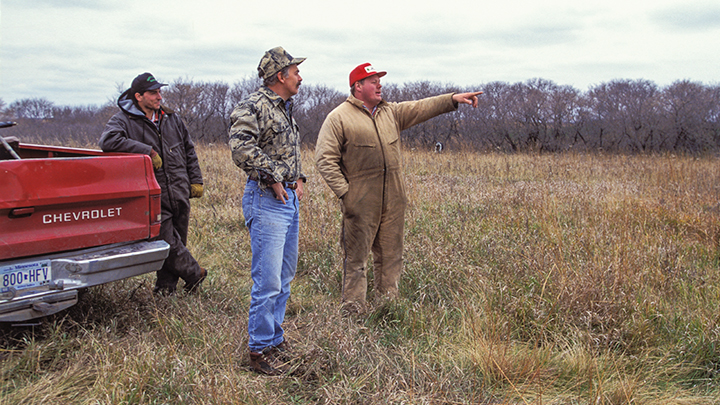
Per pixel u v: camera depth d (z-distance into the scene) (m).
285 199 2.88
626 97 20.09
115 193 3.17
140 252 3.23
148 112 3.92
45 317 3.26
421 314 3.53
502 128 18.50
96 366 2.81
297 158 3.03
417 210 6.44
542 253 4.34
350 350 3.03
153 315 3.56
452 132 18.62
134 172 3.29
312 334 3.23
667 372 3.00
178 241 3.99
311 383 2.89
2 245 2.74
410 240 5.14
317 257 4.79
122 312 3.54
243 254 5.18
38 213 2.87
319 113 20.58
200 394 2.55
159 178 3.92
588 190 7.76
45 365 2.92
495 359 3.00
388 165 3.73
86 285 3.04
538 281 3.97
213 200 7.49
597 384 2.85
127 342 3.12
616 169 11.23
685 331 3.30
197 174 4.25
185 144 4.21
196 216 6.57
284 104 2.92
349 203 3.72
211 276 4.56
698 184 8.80
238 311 3.81
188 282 4.07
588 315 3.34
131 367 2.77
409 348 3.20
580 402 2.74
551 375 2.94
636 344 3.25
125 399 2.55
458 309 3.68
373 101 3.71
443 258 4.43
